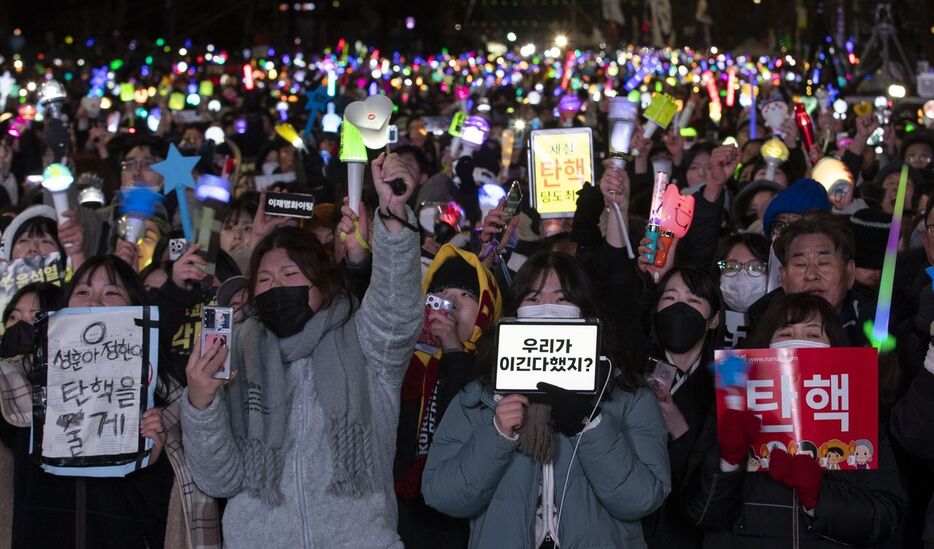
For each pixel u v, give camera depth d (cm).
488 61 3581
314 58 3325
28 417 496
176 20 4350
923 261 630
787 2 3569
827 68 1881
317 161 1237
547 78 2978
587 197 550
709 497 460
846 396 460
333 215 713
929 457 465
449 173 1070
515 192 615
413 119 1578
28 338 552
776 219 669
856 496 457
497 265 634
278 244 480
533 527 453
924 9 2592
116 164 1254
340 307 479
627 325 525
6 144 1126
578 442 450
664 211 547
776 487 470
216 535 479
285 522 454
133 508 497
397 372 477
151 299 569
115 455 482
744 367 459
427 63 3472
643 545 471
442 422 471
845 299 573
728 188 1052
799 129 986
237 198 827
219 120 1839
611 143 590
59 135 820
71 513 489
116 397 485
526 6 5138
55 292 571
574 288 478
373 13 4541
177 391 503
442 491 451
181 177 645
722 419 455
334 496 456
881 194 926
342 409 461
